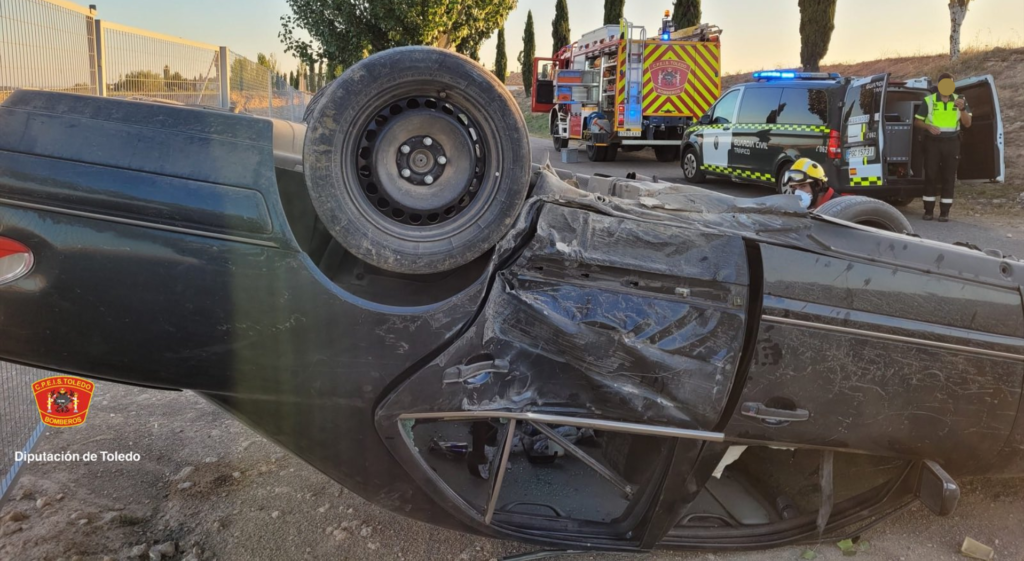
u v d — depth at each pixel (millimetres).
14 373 3523
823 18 21469
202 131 2076
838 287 2402
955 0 19109
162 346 2031
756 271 2361
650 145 15875
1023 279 2633
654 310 2266
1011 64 15852
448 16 20984
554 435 2457
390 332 2141
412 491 2318
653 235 2318
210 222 2016
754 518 2838
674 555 2703
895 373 2445
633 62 15188
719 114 11703
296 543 2691
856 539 2816
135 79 8188
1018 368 2570
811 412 2412
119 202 1972
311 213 2387
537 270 2275
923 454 2594
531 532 2490
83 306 1972
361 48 21109
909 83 9438
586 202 2352
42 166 1957
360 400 2160
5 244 1925
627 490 2588
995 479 3312
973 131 9219
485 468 2729
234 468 3230
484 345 2205
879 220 3832
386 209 2215
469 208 2232
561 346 2236
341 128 2072
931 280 2506
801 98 9742
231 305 2035
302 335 2092
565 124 18266
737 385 2359
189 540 2688
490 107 2145
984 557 2721
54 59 6648
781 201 2488
